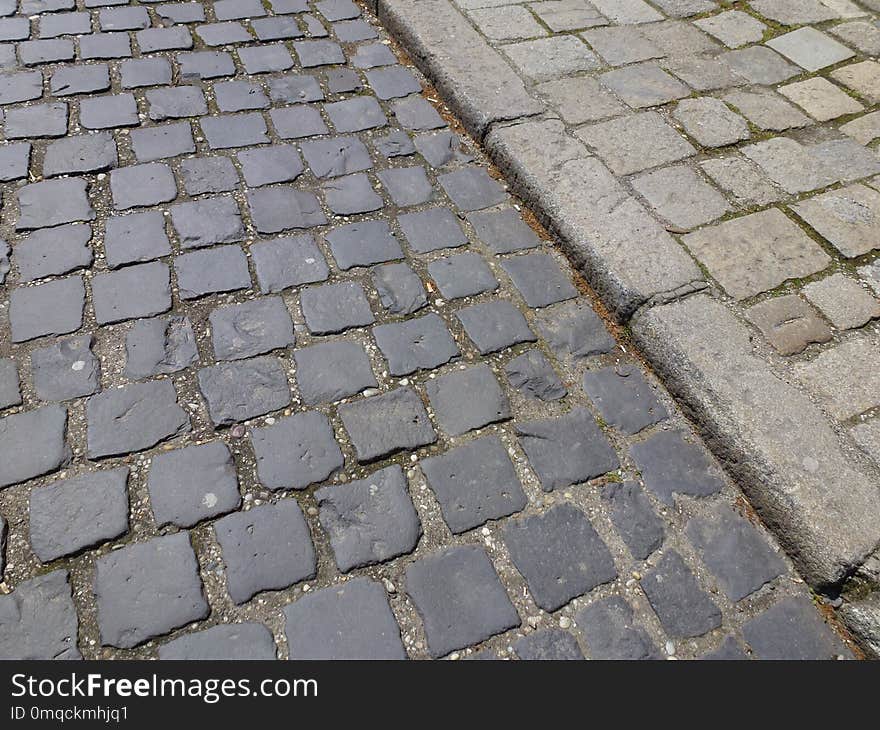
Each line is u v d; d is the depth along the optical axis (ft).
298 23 13.70
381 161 11.20
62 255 9.32
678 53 13.25
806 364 8.61
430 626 6.80
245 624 6.66
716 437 8.19
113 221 9.80
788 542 7.51
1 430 7.64
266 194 10.43
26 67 11.83
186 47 12.69
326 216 10.26
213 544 7.08
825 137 11.70
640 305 9.14
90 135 10.91
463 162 11.38
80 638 6.47
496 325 9.20
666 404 8.68
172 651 6.48
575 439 8.21
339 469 7.71
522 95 11.99
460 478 7.76
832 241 10.03
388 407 8.26
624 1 14.49
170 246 9.59
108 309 8.81
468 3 13.99
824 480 7.62
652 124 11.66
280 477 7.58
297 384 8.35
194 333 8.70
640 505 7.76
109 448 7.62
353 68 12.89
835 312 9.19
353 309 9.16
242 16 13.61
